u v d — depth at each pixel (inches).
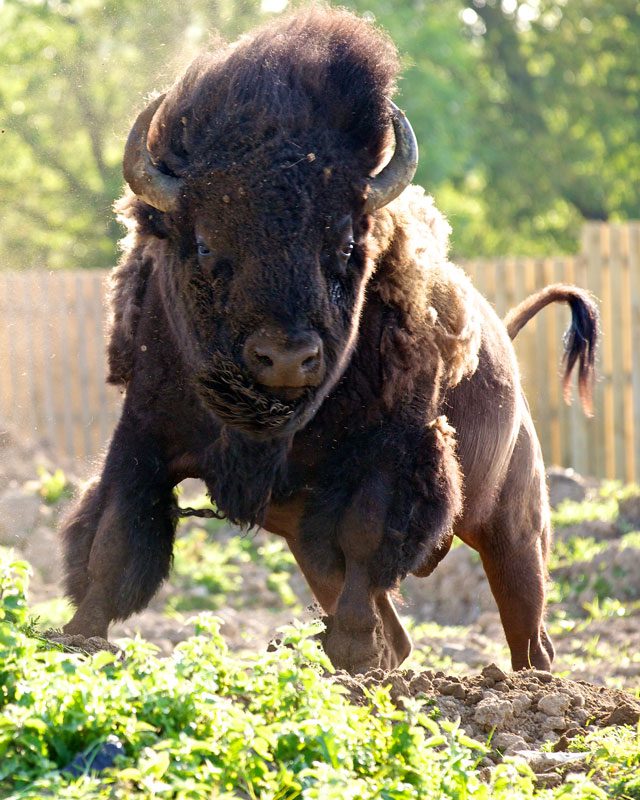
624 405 1596.9
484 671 533.0
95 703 354.9
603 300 1605.6
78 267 2122.3
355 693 459.5
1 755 340.2
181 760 346.9
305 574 647.1
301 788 346.9
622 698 528.4
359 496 535.8
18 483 1455.5
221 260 497.0
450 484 550.0
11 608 418.6
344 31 534.0
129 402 557.6
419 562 538.9
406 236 558.9
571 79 3019.2
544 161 2940.5
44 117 2001.7
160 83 618.8
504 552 703.7
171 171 517.0
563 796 391.5
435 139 2394.2
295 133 504.4
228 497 549.6
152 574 545.3
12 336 1820.9
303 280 488.1
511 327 824.3
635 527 1264.8
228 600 1175.0
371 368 545.3
